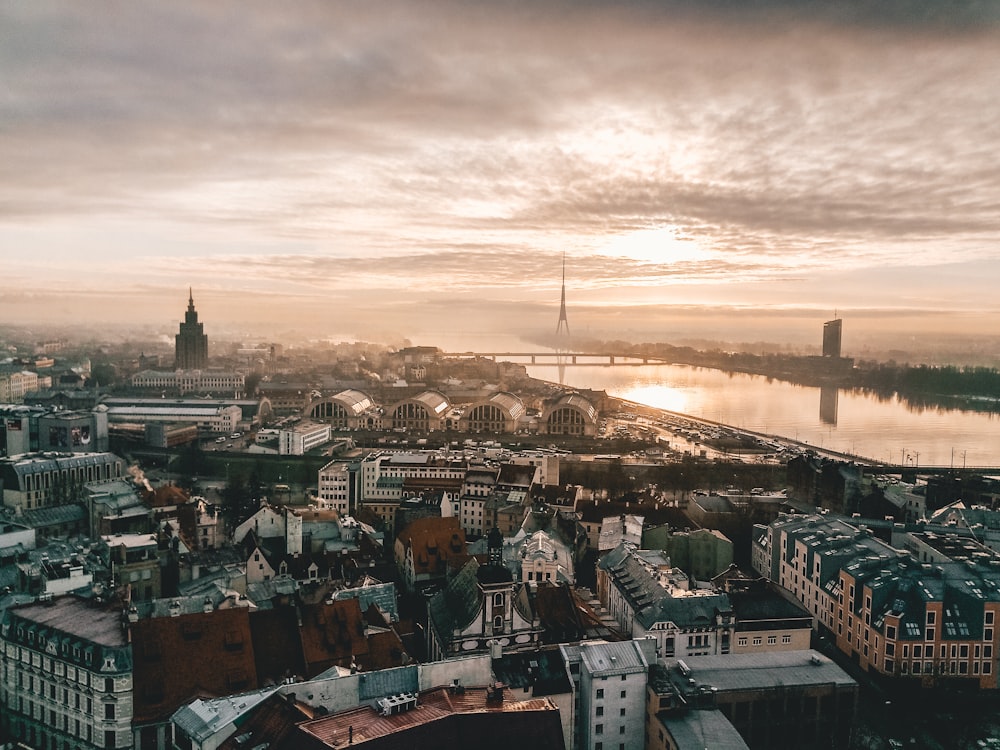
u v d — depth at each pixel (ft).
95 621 595.06
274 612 623.36
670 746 550.77
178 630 577.84
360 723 461.37
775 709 612.29
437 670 545.03
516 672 598.75
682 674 621.31
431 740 453.58
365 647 618.44
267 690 517.96
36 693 585.22
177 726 510.17
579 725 607.78
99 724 542.57
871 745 645.51
